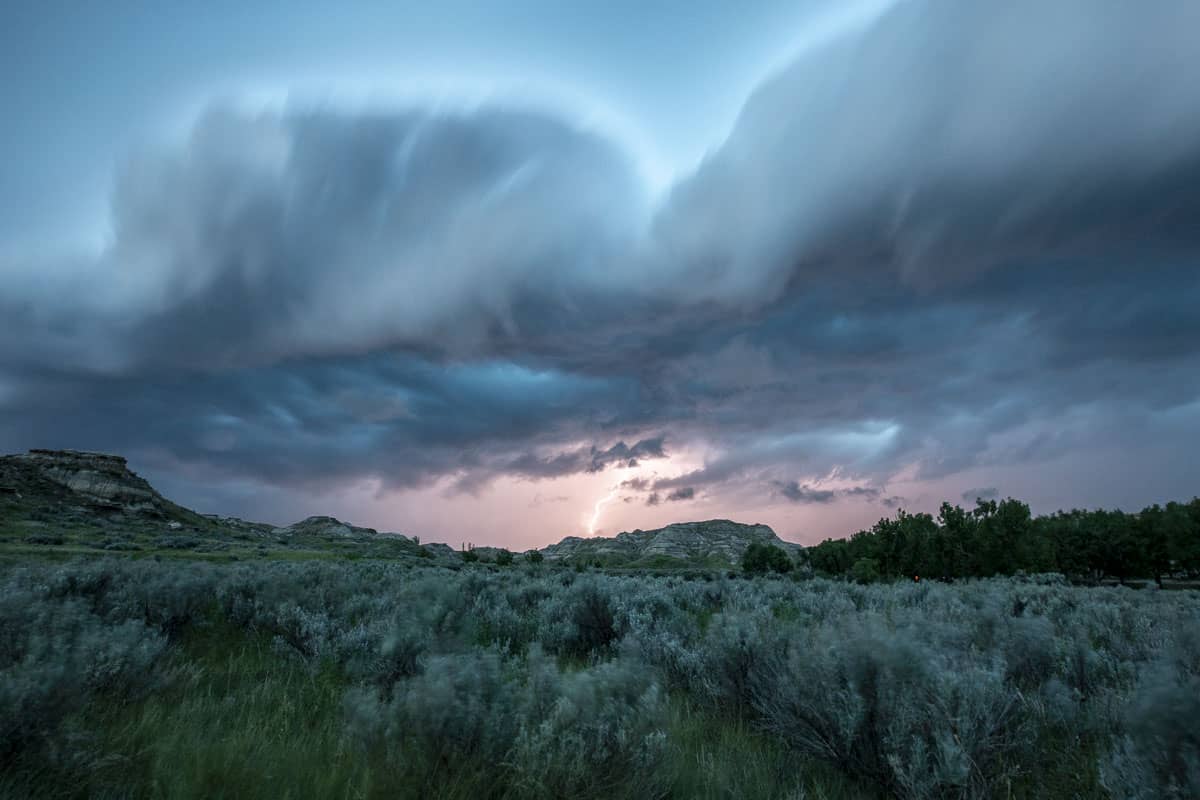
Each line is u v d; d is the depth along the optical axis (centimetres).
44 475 14288
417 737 448
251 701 649
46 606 759
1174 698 380
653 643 827
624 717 447
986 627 805
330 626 953
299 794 432
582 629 1054
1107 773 400
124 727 529
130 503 14600
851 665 495
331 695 685
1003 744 465
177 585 1076
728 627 730
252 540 11706
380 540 14100
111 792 430
